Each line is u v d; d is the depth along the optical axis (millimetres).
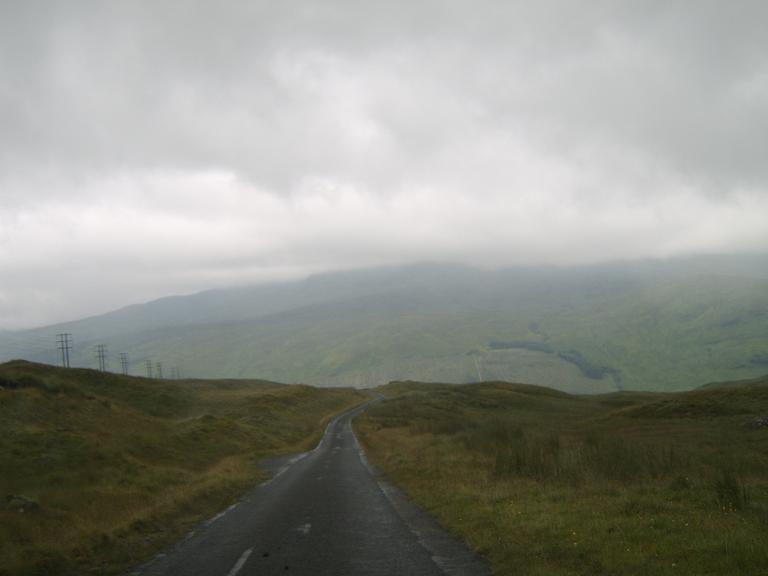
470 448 28734
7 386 34719
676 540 9469
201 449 35906
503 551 10094
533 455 19672
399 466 26031
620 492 14234
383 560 10367
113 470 23531
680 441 30781
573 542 9984
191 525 14992
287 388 113562
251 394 91125
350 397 134500
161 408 65875
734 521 10469
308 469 29109
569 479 16609
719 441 29812
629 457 17875
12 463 22188
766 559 8039
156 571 10469
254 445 43094
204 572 10219
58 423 29875
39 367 63250
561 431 43062
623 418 51625
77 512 16219
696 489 13781
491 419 38438
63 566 11031
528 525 11594
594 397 108250
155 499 18875
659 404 53406
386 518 14602
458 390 115500
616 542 9711
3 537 12914
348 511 15977
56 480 20875
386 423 67438
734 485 12469
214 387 106750
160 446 32375
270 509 16984
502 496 15203
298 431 62000
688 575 7773
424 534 12406
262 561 10773
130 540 13125
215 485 21281
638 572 8133
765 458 21453
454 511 14336
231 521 15289
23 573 10461
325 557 10836
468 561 9938
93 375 69125
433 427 47312
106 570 10758
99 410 35562
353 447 42812
